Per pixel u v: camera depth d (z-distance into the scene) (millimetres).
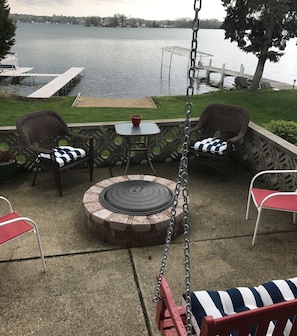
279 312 1207
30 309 2219
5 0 12141
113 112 12297
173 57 50000
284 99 15164
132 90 23875
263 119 12297
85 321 2141
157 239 2930
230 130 4383
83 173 4434
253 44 15852
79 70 28859
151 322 2146
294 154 3500
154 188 3350
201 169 4633
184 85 26438
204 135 4773
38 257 2750
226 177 4402
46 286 2430
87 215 3023
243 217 3441
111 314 2199
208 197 3854
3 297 2314
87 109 12695
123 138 4559
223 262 2744
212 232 3170
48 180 4203
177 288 2447
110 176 4371
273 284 1688
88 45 71688
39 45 68375
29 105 13250
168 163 4836
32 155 4324
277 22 14492
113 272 2600
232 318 1124
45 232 3104
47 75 26453
